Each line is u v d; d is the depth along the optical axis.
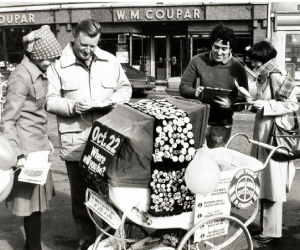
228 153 3.52
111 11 19.33
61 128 3.66
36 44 3.38
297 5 17.67
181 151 2.82
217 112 4.36
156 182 2.81
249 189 3.16
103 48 20.05
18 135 3.50
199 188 2.76
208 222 3.02
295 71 17.94
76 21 19.81
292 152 3.75
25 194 3.51
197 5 18.39
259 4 17.78
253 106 3.86
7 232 4.37
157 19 18.92
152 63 20.06
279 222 4.01
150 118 2.76
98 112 3.64
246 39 18.50
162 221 2.93
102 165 2.80
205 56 4.41
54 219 4.69
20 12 20.34
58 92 3.68
